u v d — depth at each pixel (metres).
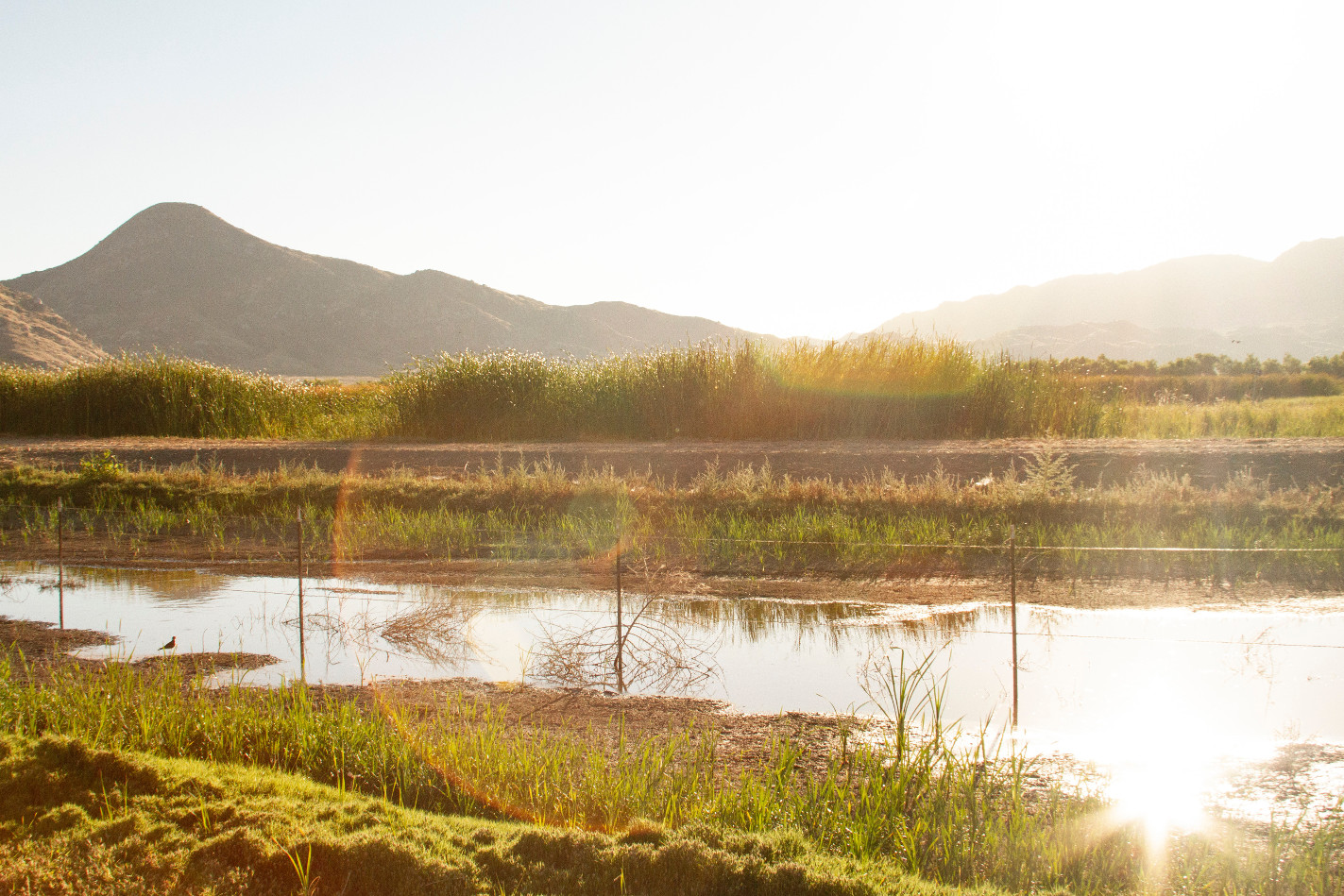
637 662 7.64
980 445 16.84
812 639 8.30
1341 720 6.05
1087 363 52.94
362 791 4.98
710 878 3.74
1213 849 4.21
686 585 10.33
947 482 13.37
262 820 4.16
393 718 5.88
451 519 13.52
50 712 5.78
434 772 5.11
